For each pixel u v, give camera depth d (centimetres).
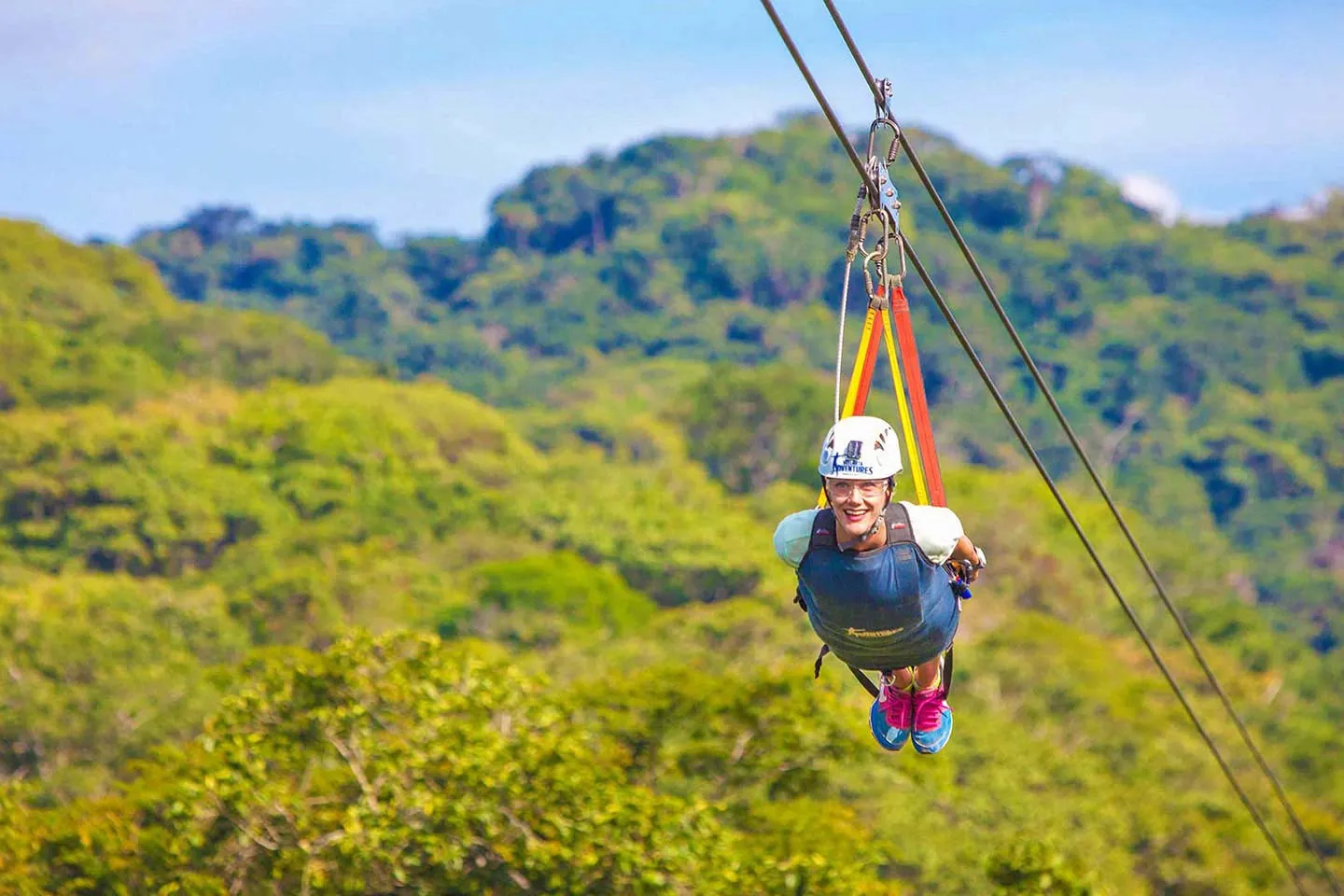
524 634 8794
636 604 9706
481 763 2412
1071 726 6412
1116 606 10894
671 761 3008
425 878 2473
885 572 791
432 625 9125
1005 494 11269
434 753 2478
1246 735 1670
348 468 13075
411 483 13062
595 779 2525
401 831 2388
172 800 2638
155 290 18788
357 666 2650
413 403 15275
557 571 9450
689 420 15900
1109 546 11588
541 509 11962
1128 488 19688
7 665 6619
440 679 2647
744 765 3003
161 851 2570
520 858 2414
